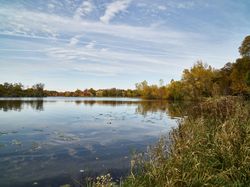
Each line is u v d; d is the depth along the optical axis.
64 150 10.70
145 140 12.88
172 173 4.91
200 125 7.35
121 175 7.42
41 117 24.03
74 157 9.55
